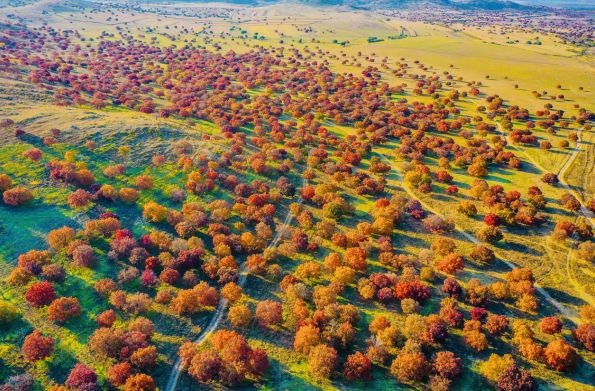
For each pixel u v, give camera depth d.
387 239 75.31
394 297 62.25
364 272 68.44
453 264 65.56
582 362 50.41
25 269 59.06
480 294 59.94
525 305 58.78
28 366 47.06
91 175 85.38
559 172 107.56
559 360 48.84
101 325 53.84
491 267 69.88
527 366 49.91
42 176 84.31
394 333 52.12
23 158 88.38
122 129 109.75
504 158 112.69
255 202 86.56
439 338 52.00
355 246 74.75
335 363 48.03
